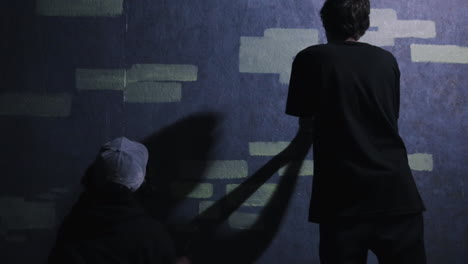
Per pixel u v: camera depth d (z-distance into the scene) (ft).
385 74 5.74
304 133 7.98
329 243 5.53
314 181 5.78
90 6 7.93
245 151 7.97
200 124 7.96
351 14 5.97
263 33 7.99
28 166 7.95
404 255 5.45
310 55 5.91
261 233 7.97
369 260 8.07
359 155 5.39
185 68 7.97
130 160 5.04
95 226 4.72
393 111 5.76
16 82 7.91
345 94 5.58
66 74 7.93
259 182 7.97
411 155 8.04
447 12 8.05
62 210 7.97
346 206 5.37
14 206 7.95
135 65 7.95
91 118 7.95
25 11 7.91
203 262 7.96
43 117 7.94
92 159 7.97
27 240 7.97
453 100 8.05
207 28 7.97
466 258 8.07
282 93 7.99
